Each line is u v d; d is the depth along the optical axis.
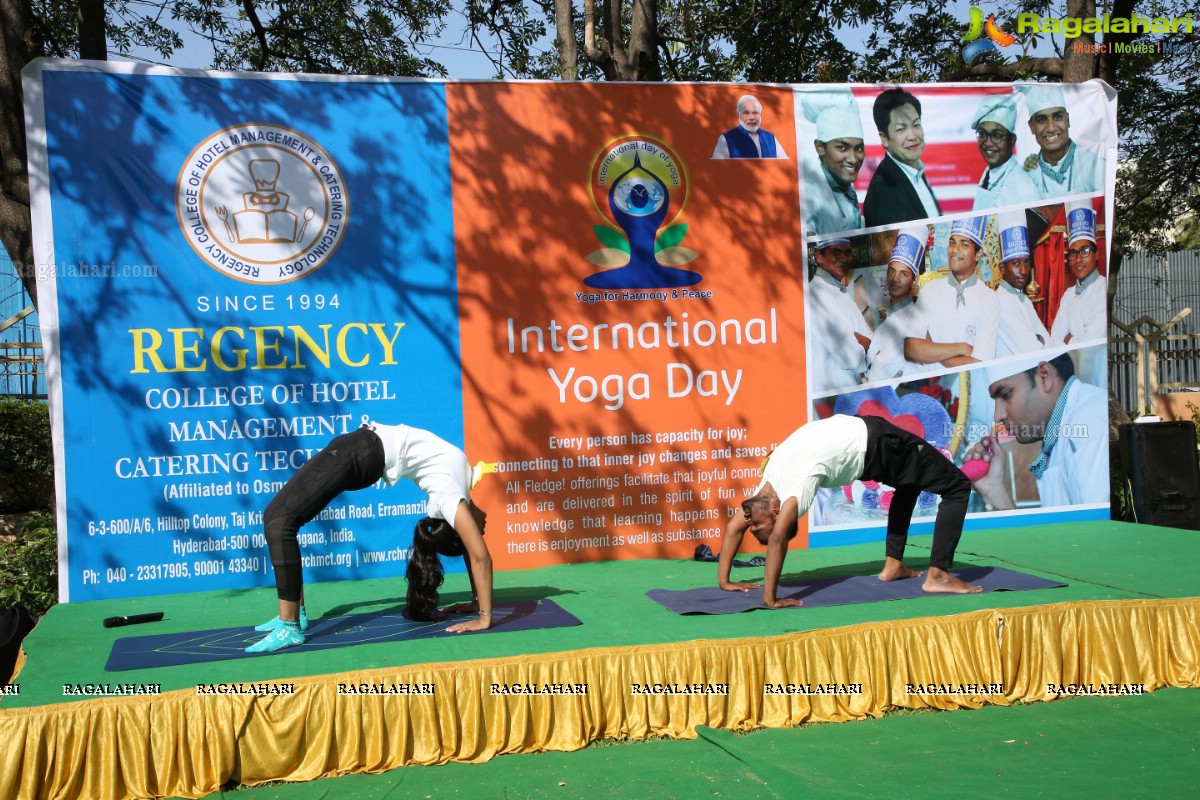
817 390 6.52
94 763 3.46
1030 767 3.48
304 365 5.83
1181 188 12.02
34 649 4.37
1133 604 4.46
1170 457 7.07
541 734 3.78
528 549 6.09
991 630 4.25
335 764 3.61
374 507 5.89
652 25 8.64
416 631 4.40
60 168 5.53
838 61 11.19
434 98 6.01
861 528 6.57
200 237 5.70
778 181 6.47
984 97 6.76
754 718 3.95
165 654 4.18
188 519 5.67
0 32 6.26
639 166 6.25
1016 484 6.80
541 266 6.12
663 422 6.27
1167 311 13.70
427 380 5.98
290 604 4.26
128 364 5.61
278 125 5.81
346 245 5.89
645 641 4.11
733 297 6.38
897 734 3.87
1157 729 3.87
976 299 6.75
